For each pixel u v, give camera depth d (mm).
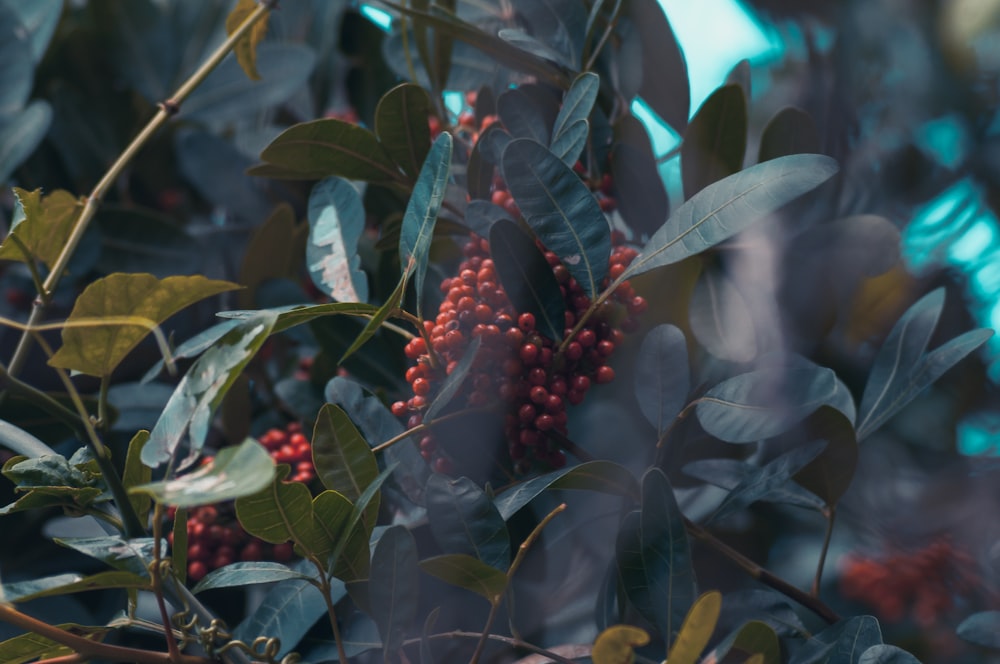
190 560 555
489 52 556
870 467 586
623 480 493
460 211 542
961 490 571
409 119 533
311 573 499
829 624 506
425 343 491
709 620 417
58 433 574
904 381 527
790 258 545
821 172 458
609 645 420
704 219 468
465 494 473
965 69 543
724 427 483
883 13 553
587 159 555
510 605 494
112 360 453
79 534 587
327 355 571
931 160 564
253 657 473
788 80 588
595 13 546
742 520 592
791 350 545
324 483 470
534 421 501
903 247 583
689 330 576
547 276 500
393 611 462
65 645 443
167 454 429
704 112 540
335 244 532
